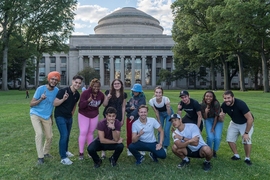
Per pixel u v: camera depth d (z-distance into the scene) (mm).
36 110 6309
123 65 76875
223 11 28484
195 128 5906
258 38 31375
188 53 48312
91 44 80312
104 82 79250
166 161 6363
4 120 12266
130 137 6895
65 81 81688
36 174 5422
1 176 5285
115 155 6027
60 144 6141
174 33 48312
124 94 6949
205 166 5699
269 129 9773
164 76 68625
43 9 42281
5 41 40500
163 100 7152
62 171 5617
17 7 38125
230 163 6102
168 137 7254
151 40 79750
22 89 50656
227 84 46000
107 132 5934
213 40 33531
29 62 64500
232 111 6230
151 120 6262
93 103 6520
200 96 28422
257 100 21969
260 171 5531
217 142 6539
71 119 6598
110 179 5133
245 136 6023
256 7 26297
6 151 7109
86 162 6270
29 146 7645
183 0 38656
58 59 81250
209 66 60375
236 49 35844
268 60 51969
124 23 86750
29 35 43969
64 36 48219
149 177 5234
